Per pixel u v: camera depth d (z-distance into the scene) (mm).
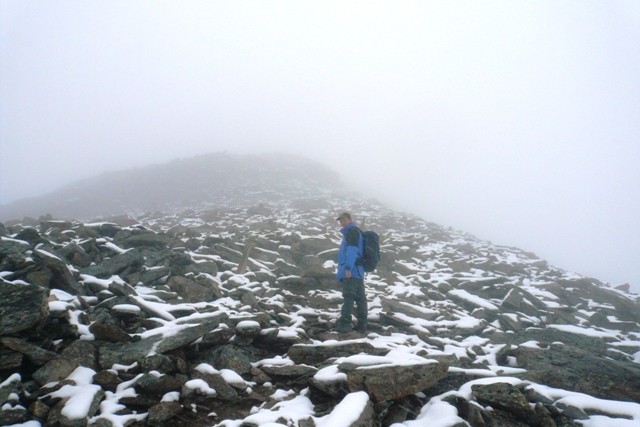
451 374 4750
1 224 9125
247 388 4531
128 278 7504
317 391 4461
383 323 7652
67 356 4316
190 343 5133
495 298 10750
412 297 9477
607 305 10930
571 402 4230
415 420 3904
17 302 4352
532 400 4223
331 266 10812
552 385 5000
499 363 5922
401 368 4184
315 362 5219
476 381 4301
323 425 3424
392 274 11625
